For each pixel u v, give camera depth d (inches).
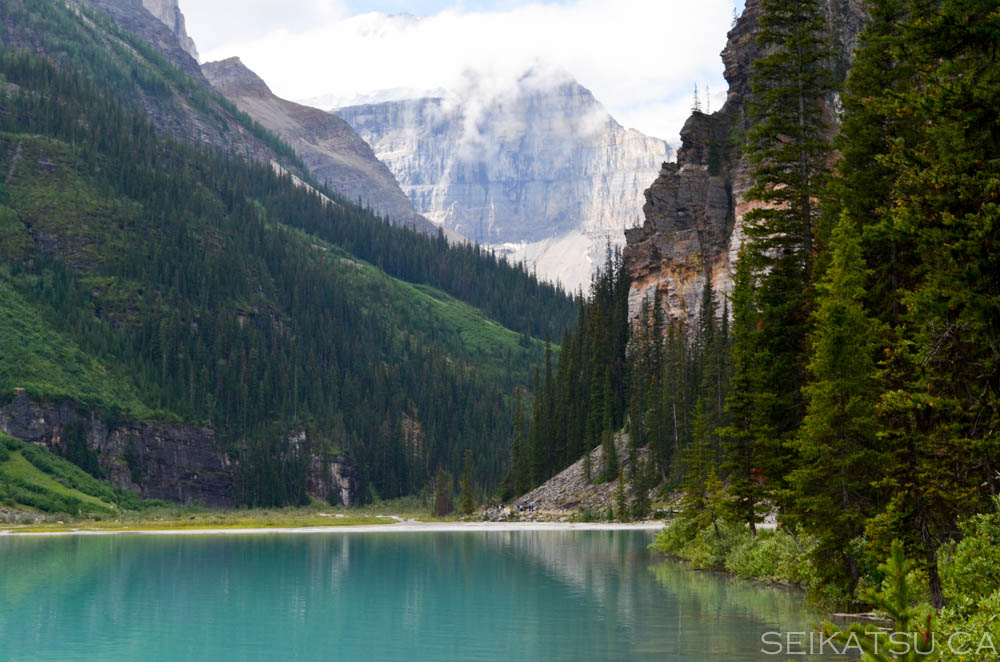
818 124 2219.5
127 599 1934.1
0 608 1804.9
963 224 1031.6
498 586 2111.2
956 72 1091.9
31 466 6939.0
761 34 2298.2
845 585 1594.5
